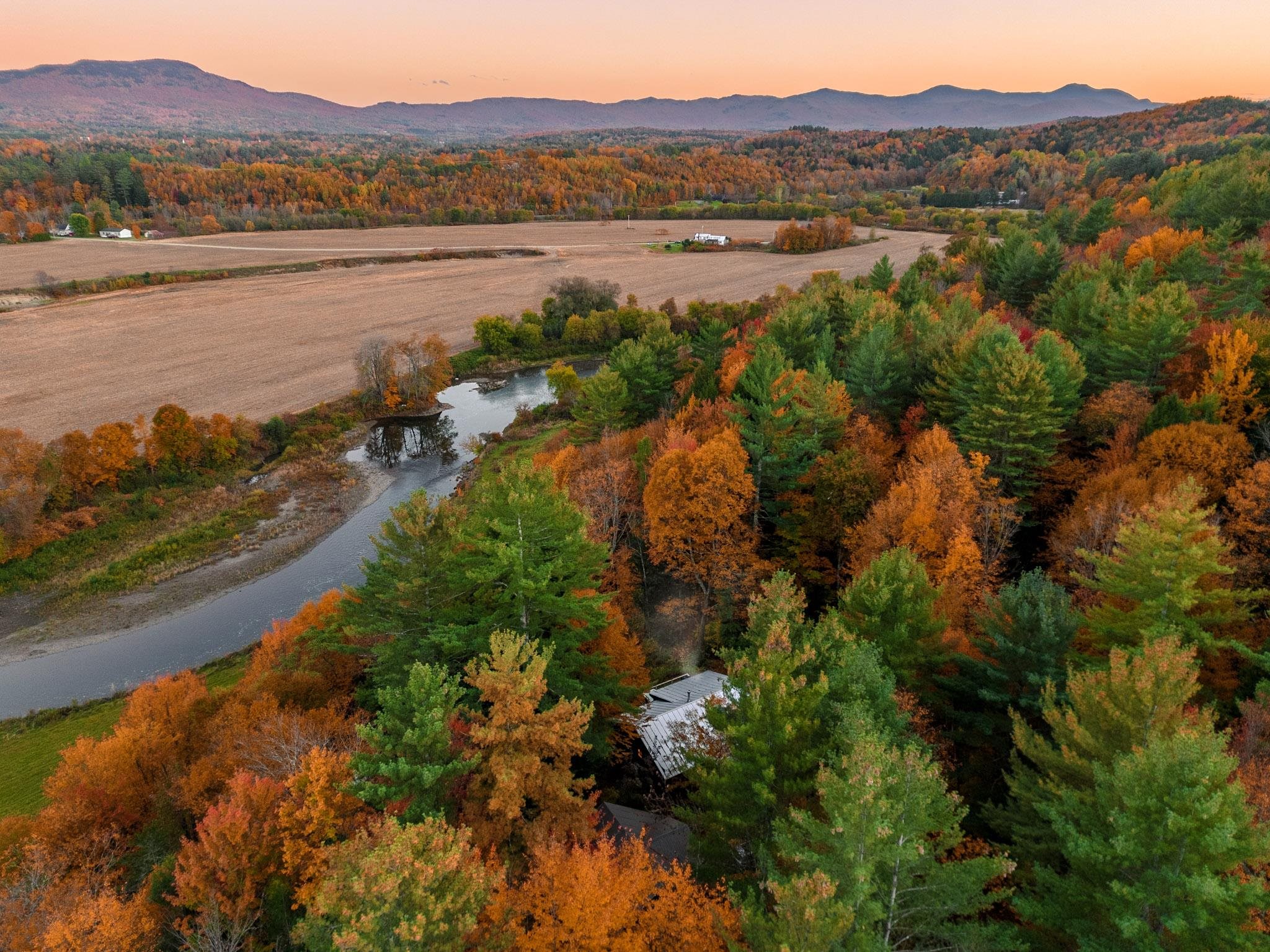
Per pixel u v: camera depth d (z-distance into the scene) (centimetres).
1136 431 4534
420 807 2066
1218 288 6009
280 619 6009
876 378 5791
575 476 5403
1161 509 3053
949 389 5338
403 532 3162
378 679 3088
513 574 2862
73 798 2881
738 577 4419
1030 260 8531
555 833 2130
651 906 1859
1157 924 1551
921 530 3744
